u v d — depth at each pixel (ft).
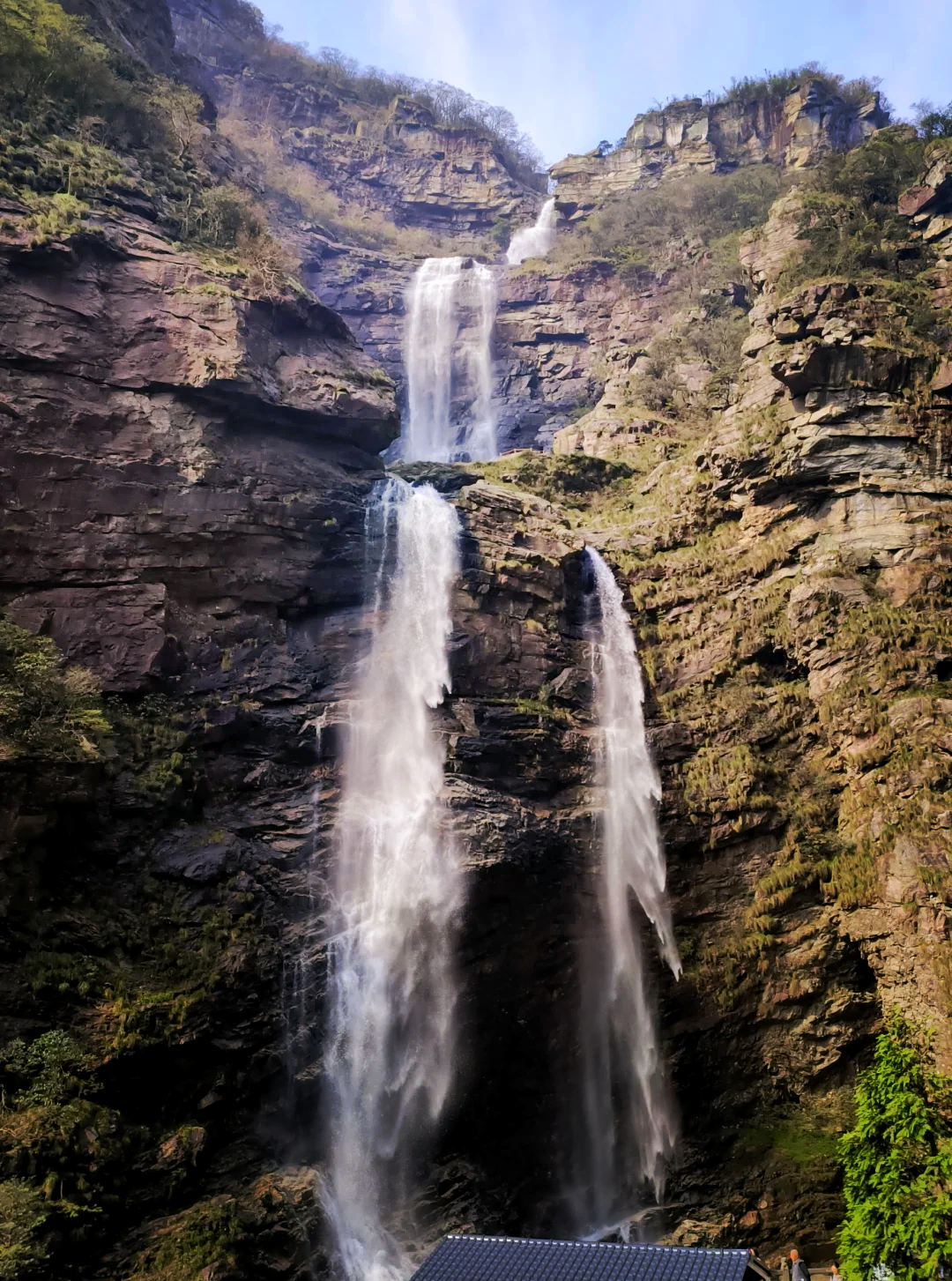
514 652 139.74
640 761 136.36
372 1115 110.22
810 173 203.72
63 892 103.30
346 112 328.29
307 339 148.46
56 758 100.89
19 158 136.56
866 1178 101.40
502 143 345.10
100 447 124.98
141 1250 88.89
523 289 268.21
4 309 122.93
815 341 151.12
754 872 132.77
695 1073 126.52
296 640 133.08
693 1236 113.91
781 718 140.26
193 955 103.71
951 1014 114.93
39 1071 90.02
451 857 119.03
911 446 149.18
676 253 261.03
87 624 118.01
